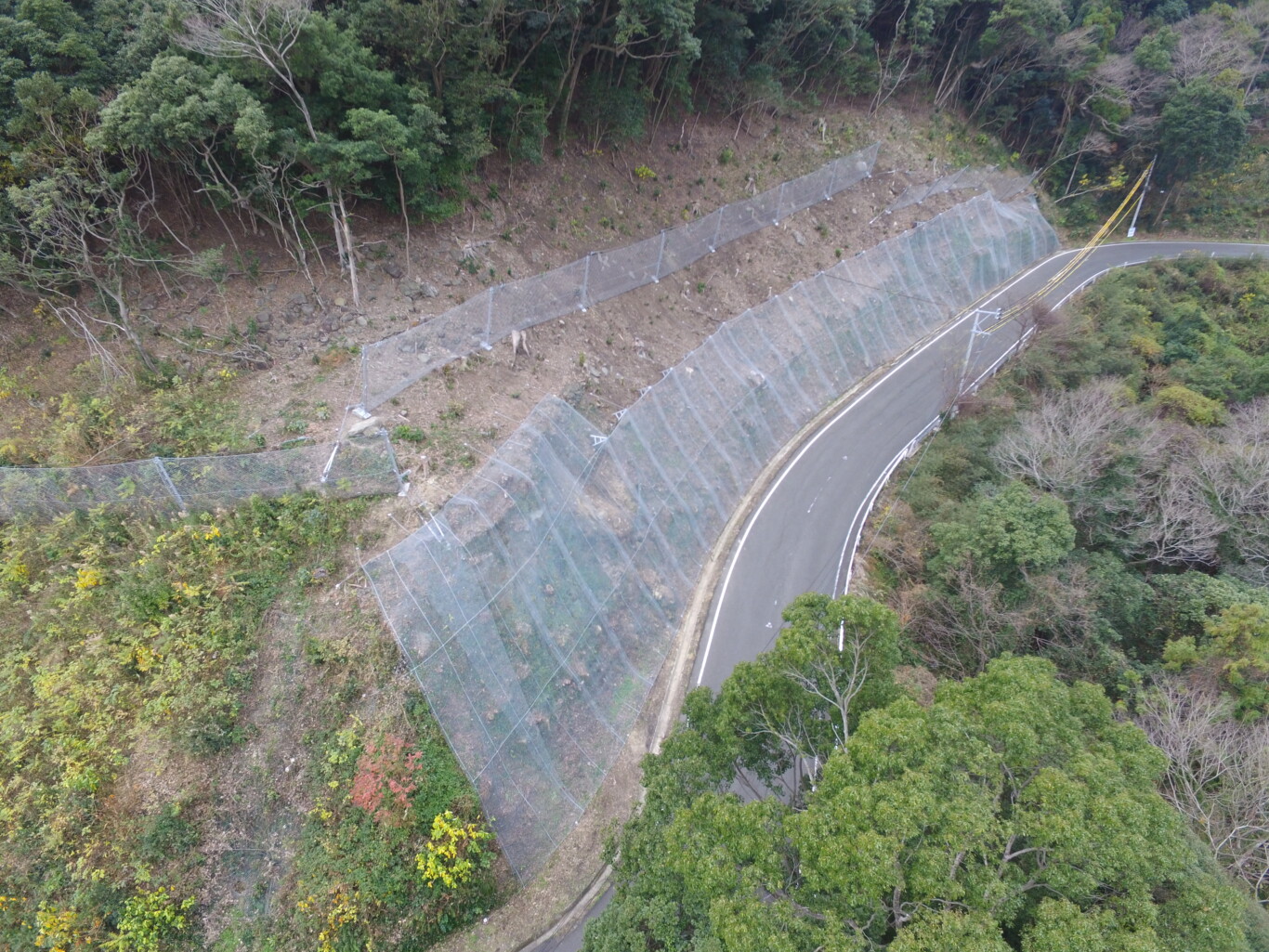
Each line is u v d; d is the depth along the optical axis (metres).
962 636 21.55
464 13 22.05
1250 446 25.70
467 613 16.41
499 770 15.84
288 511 16.64
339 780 14.26
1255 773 16.47
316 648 15.12
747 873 9.75
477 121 23.19
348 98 20.41
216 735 13.93
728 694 13.16
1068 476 24.39
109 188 18.23
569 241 27.44
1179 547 23.34
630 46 28.02
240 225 22.23
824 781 10.66
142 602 14.78
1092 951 8.44
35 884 12.74
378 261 22.97
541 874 15.91
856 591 23.83
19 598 15.11
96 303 19.70
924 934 8.64
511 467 18.83
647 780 13.30
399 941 13.88
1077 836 9.28
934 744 10.57
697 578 23.98
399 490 17.80
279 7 18.05
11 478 15.36
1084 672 20.31
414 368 20.89
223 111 18.42
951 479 27.16
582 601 19.45
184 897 13.14
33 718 13.69
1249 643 18.97
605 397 24.23
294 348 20.61
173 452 17.36
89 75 18.95
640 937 10.99
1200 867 11.83
